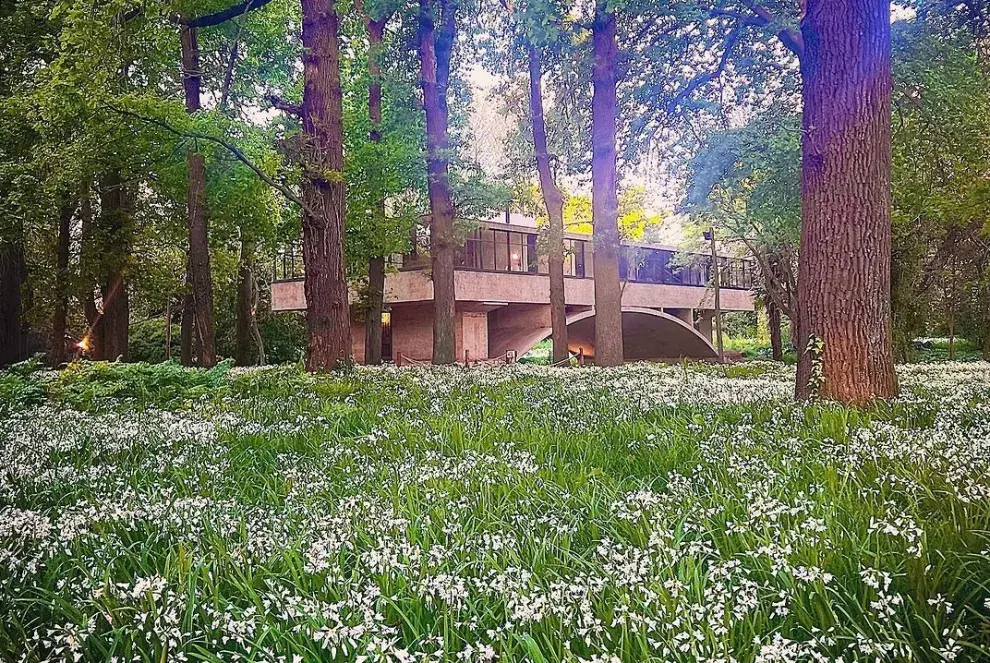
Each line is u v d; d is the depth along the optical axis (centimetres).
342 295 1487
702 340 5062
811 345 804
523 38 1992
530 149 2470
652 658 211
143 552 314
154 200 2691
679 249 4319
